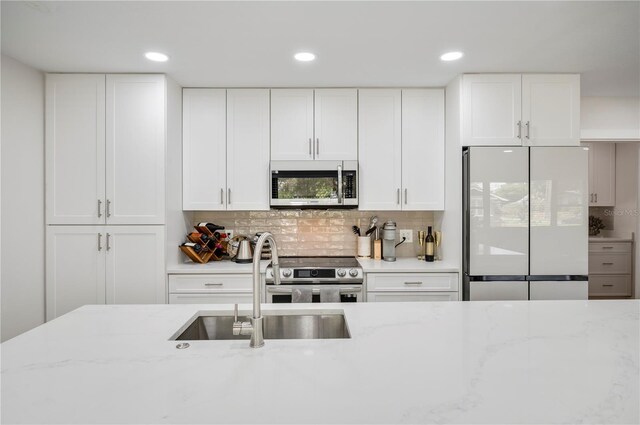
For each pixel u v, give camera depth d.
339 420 0.82
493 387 0.97
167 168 2.76
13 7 1.82
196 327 1.65
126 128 2.72
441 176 3.10
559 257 2.67
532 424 0.81
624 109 3.34
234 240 3.26
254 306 1.24
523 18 1.96
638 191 4.62
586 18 1.96
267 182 3.08
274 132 3.08
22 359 1.14
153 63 2.55
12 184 2.45
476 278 2.68
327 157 3.09
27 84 2.57
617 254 4.74
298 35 2.14
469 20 1.98
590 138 3.33
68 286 2.73
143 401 0.90
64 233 2.72
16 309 2.48
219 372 1.05
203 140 3.06
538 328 1.42
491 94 2.76
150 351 1.20
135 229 2.73
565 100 2.76
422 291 2.84
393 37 2.18
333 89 3.09
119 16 1.92
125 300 2.73
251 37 2.17
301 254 3.45
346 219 3.46
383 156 3.11
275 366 1.09
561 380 1.00
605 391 0.95
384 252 3.21
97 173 2.72
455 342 1.27
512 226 2.67
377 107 3.10
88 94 2.71
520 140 2.75
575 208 2.67
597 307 1.70
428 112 3.10
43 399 0.91
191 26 2.03
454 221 2.89
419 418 0.83
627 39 2.21
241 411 0.86
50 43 2.23
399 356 1.16
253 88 3.07
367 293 2.85
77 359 1.14
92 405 0.88
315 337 1.70
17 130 2.49
